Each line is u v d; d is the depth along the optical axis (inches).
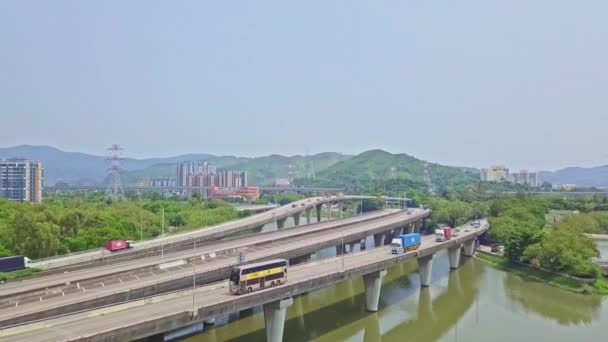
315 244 5349.4
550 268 5531.5
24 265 4271.7
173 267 4089.6
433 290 5098.4
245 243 5457.7
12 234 4977.9
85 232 5615.2
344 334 3649.1
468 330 3769.7
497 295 4869.6
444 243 5693.9
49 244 4960.6
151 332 2517.2
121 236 5876.0
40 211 6013.8
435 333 3708.2
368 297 4259.4
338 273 3767.2
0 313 2672.2
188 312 2674.7
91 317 2610.7
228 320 3868.1
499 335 3644.2
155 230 6752.0
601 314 4180.6
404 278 5738.2
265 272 3206.2
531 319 4057.6
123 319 2561.5
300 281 3403.1
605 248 7386.8
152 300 2950.3
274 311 3245.6
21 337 2263.8
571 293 4911.4
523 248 6131.9
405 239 4921.3
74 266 4138.8
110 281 3516.2
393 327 3853.3
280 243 5467.5
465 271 6102.4
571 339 3535.9
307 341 3464.6
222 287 3368.6
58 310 2797.7
